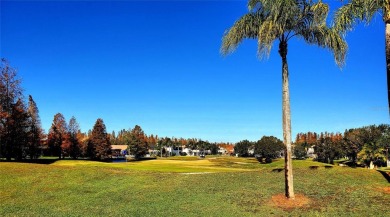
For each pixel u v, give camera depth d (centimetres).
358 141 8138
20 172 3066
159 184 2556
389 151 6925
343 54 1806
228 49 1880
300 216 1468
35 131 6919
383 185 2119
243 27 1825
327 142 11856
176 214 1603
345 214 1472
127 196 2181
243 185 2306
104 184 2695
